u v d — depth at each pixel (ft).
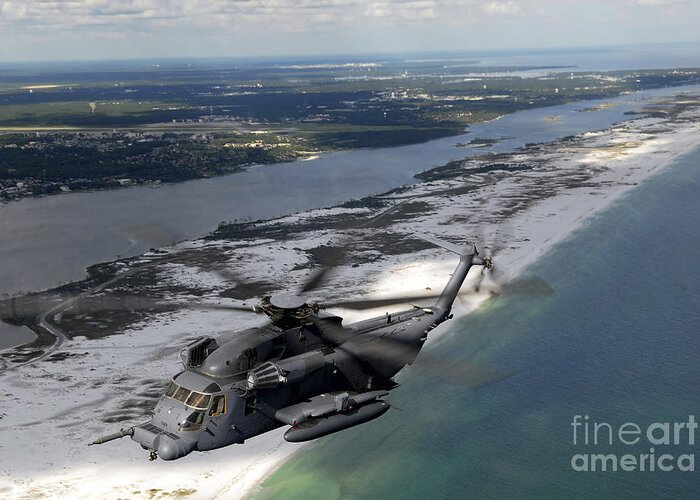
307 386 95.81
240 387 89.76
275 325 95.61
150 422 90.79
